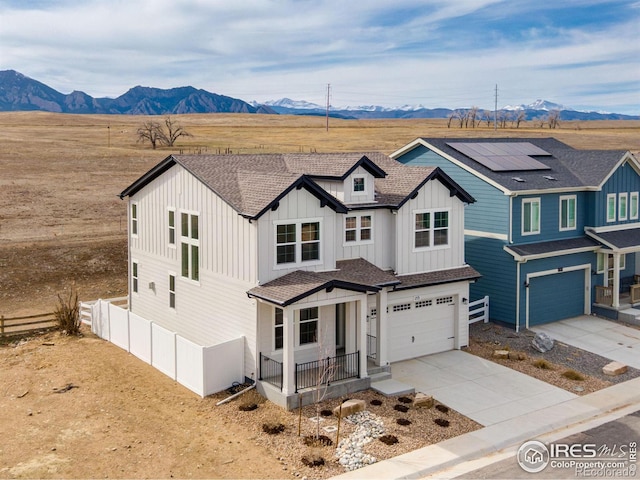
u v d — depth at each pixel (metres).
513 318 27.84
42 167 66.69
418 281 23.66
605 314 30.00
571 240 30.02
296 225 20.62
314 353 21.17
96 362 22.58
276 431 16.94
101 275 36.25
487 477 14.91
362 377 20.17
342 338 22.17
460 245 25.64
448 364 23.20
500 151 32.34
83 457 15.52
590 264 30.30
